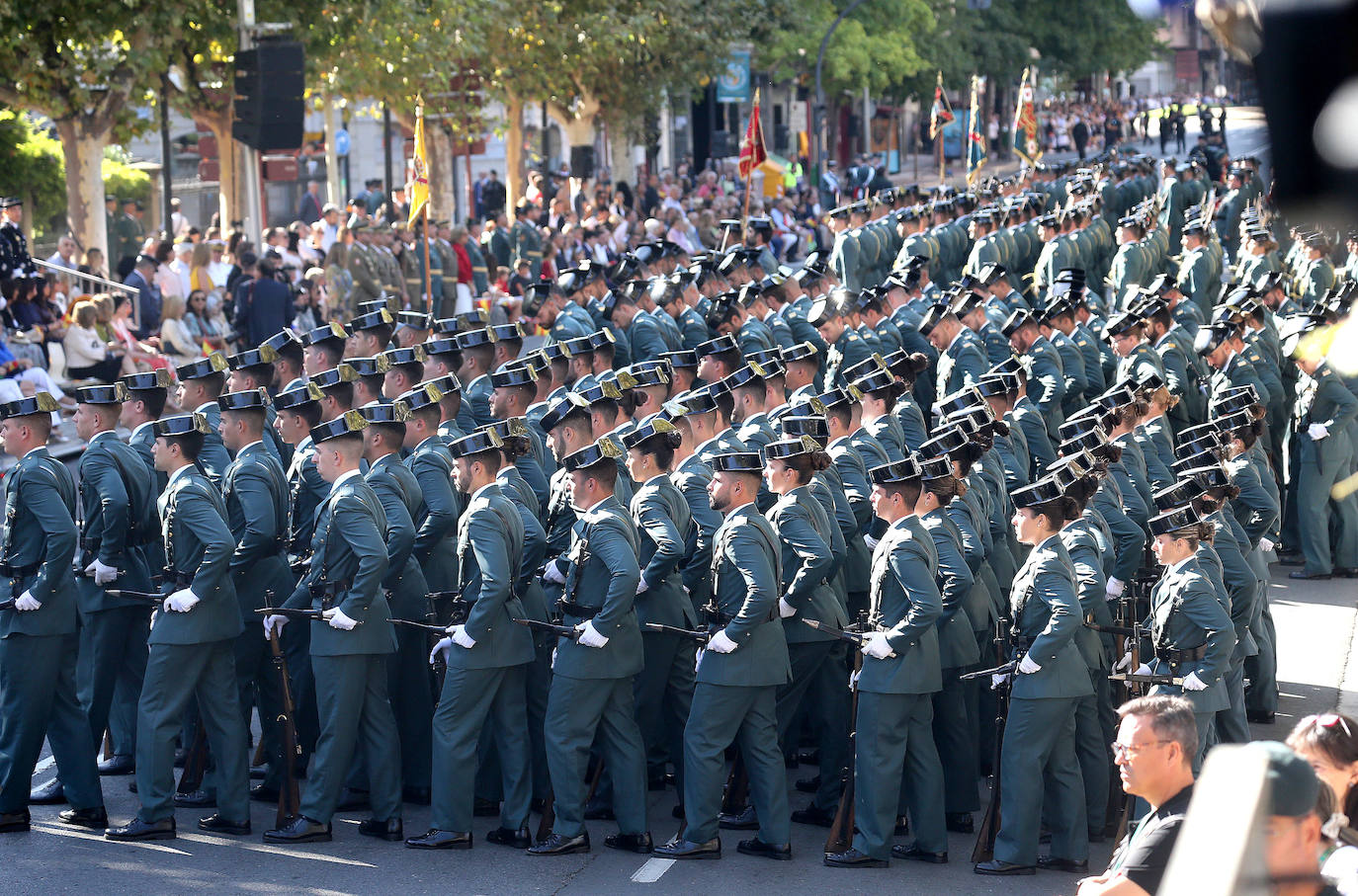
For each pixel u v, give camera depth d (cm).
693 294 4441
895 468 1998
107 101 5997
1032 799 1948
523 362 2741
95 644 2259
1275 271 4247
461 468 2078
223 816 2134
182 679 2089
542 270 6950
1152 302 3838
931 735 2039
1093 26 14788
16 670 2103
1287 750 688
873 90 14112
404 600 2256
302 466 2364
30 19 5400
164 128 5744
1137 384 2661
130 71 5897
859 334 3753
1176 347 3772
